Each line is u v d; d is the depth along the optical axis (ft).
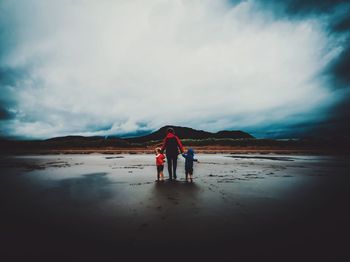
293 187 22.06
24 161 54.39
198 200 17.10
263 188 21.54
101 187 22.25
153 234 10.83
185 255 8.83
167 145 27.25
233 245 9.67
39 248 9.46
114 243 9.89
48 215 13.73
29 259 8.54
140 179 27.20
